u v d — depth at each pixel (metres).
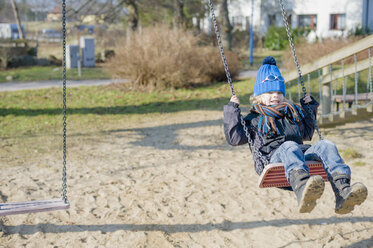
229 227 4.59
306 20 35.34
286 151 3.06
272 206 5.09
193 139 8.98
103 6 23.88
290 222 4.62
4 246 4.17
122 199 5.45
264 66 3.59
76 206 5.23
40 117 11.62
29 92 15.62
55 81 18.98
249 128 3.49
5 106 13.10
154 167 6.90
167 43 15.98
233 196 5.46
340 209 2.95
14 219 4.80
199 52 17.27
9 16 50.16
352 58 14.94
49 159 7.50
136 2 25.17
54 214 4.98
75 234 4.46
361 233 4.25
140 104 13.68
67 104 13.58
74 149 8.27
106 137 9.36
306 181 2.85
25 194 5.64
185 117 11.68
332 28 33.72
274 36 34.59
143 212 4.99
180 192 5.66
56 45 38.09
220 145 8.38
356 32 29.44
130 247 4.17
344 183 2.95
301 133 3.53
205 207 5.14
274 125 3.32
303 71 7.96
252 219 4.75
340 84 12.70
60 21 19.72
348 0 32.41
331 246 4.03
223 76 18.06
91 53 26.31
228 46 28.23
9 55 24.80
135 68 15.86
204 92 15.53
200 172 6.53
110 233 4.47
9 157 7.65
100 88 16.36
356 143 7.56
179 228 4.58
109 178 6.35
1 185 6.02
